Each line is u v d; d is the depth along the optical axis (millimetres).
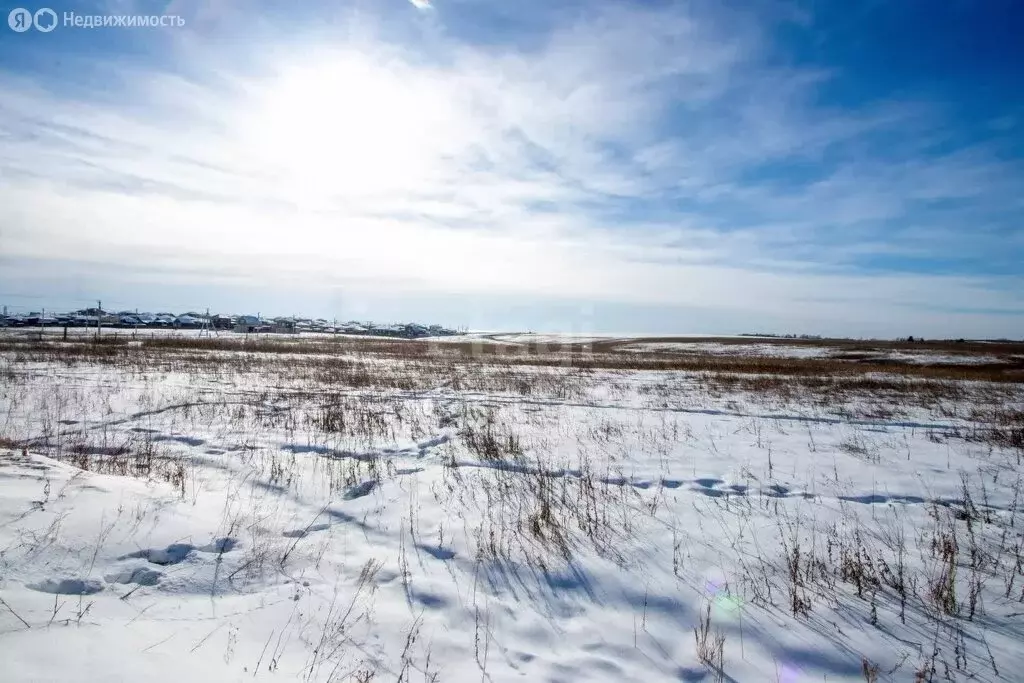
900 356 45625
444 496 6363
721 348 58000
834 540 5430
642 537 5398
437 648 3570
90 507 4809
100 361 21219
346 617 3824
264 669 3139
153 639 3268
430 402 13891
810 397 16984
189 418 10617
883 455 9133
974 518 6160
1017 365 39938
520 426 11062
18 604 3355
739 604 4227
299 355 29594
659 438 10188
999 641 3834
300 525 5344
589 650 3662
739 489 7117
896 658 3633
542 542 5160
